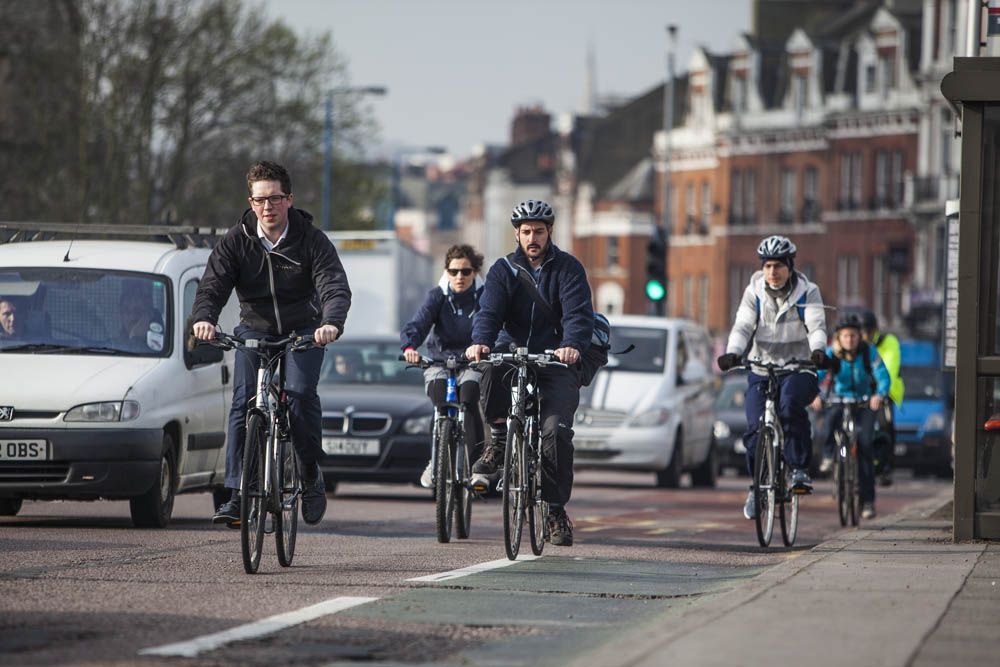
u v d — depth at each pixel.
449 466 37.09
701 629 21.64
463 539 38.12
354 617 23.92
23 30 136.50
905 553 33.03
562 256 32.91
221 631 22.36
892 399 50.59
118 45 134.50
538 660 20.58
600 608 25.45
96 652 20.62
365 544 36.41
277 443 29.88
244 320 30.39
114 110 132.88
